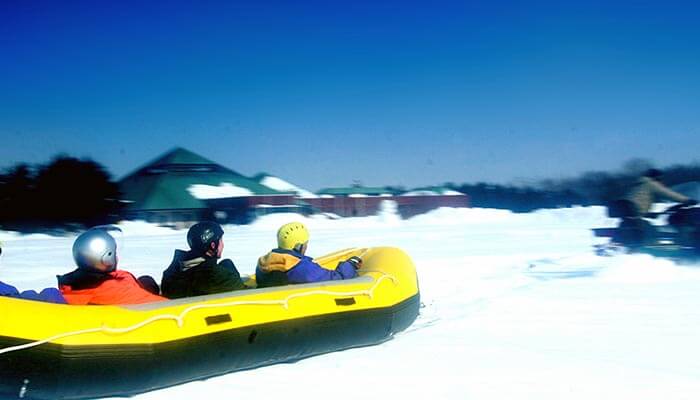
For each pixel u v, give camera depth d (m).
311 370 4.88
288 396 4.28
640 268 9.89
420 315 6.98
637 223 10.72
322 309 5.19
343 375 4.73
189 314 4.51
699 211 10.16
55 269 13.12
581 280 9.28
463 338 5.84
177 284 5.16
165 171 34.22
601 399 4.11
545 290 8.47
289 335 4.96
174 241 22.03
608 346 5.43
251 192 35.50
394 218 32.56
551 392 4.26
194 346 4.45
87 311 4.25
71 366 4.05
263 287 5.75
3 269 13.12
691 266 9.99
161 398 4.28
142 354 4.23
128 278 4.88
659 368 4.76
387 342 5.74
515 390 4.31
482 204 39.09
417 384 4.48
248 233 26.86
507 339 5.77
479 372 4.74
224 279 5.19
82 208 28.97
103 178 29.53
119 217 30.52
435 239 19.59
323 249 16.92
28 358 3.99
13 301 4.17
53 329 4.06
